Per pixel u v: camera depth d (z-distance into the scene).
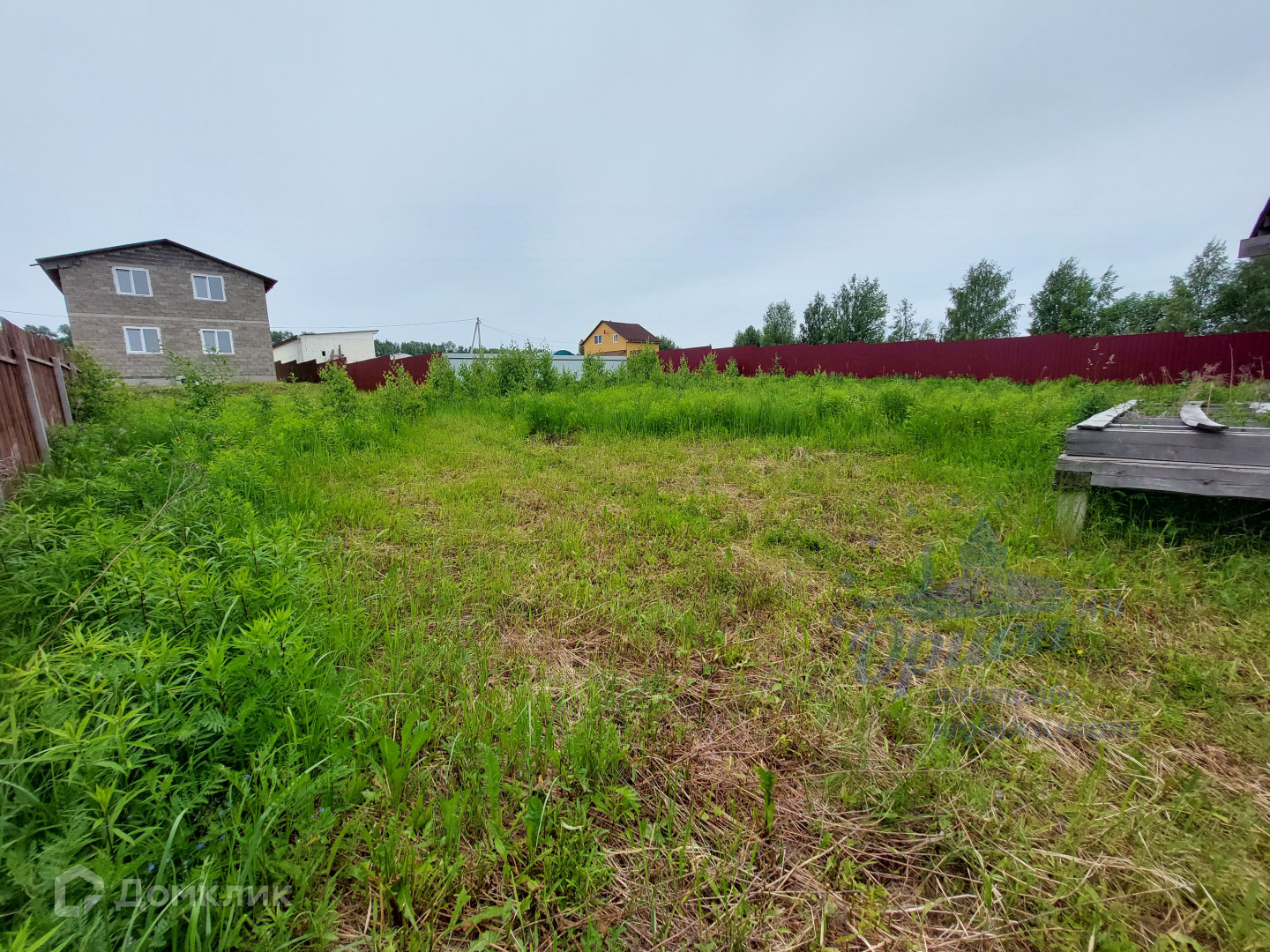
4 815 0.91
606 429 7.01
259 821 1.02
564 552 2.96
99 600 1.61
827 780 1.38
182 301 20.22
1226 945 0.98
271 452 4.83
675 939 1.02
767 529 3.24
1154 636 1.99
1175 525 2.88
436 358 11.30
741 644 2.03
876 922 1.05
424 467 5.01
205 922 0.89
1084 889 1.06
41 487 2.92
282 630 1.38
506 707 1.61
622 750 1.44
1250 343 10.92
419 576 2.62
